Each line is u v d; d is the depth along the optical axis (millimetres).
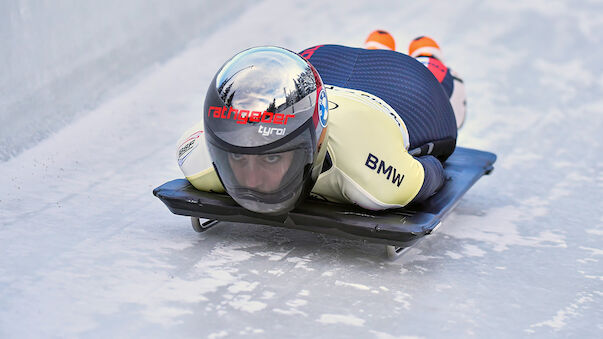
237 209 10500
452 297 9836
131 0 24266
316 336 8680
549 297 10000
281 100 9000
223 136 9117
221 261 10594
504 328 9109
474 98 20547
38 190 13305
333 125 10180
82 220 12031
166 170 14734
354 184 10125
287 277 10156
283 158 9117
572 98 20672
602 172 15469
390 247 10602
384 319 9148
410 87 11414
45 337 8516
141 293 9594
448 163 13156
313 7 30391
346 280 10148
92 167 14656
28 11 18812
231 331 8727
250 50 9539
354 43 25438
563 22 28875
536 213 13219
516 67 23562
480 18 29312
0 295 9445
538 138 17547
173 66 22266
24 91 17734
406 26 28016
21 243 11047
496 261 11109
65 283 9828
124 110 18344
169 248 11000
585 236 12242
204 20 27297
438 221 10383
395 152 10266
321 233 10875
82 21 21281
